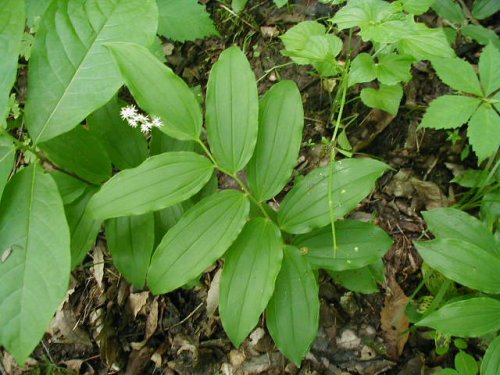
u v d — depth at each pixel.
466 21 0.67
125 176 0.44
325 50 0.56
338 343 0.59
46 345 0.66
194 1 0.67
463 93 0.66
